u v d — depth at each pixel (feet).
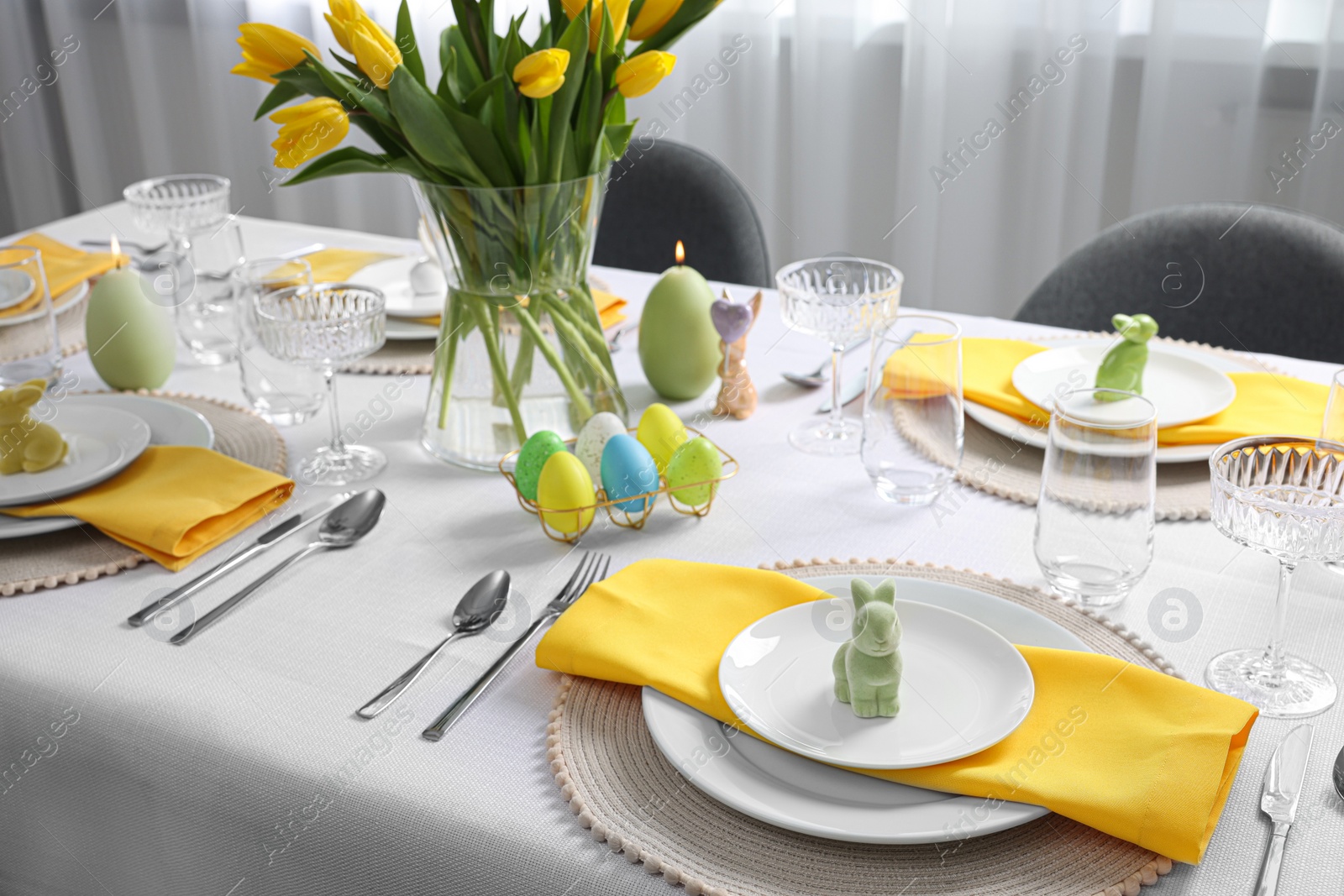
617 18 2.86
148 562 2.81
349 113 2.96
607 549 2.84
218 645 2.48
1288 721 2.13
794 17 7.74
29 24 9.71
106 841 2.44
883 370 2.93
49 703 2.36
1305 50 6.74
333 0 2.62
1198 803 1.79
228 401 3.73
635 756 2.07
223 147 9.77
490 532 2.95
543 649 2.30
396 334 4.03
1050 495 2.48
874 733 2.01
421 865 2.00
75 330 4.26
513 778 2.05
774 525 2.93
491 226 2.99
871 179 8.08
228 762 2.17
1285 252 4.55
